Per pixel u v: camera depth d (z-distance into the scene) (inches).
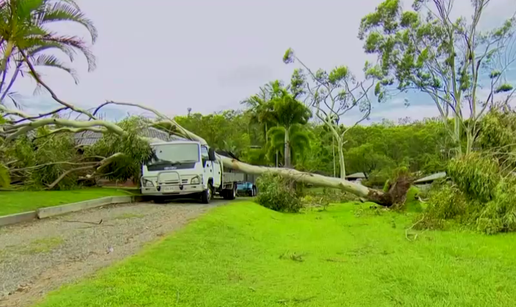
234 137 1815.9
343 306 167.9
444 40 1027.3
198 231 323.9
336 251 294.8
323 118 1320.1
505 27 995.3
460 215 433.7
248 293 180.7
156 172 583.2
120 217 408.8
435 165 941.8
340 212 628.7
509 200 384.8
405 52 1064.8
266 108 1299.2
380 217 539.2
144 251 242.4
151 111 724.7
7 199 477.1
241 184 943.0
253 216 478.3
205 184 592.4
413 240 343.6
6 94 602.5
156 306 157.6
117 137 684.1
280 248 302.0
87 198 546.9
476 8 984.3
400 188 639.8
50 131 685.3
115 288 172.2
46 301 155.6
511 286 195.8
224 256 254.4
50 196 532.4
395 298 177.5
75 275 192.7
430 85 1069.8
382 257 270.4
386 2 1034.1
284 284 199.9
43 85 609.0
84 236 301.9
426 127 2144.4
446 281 204.2
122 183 826.8
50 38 534.9
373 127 2395.4
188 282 190.9
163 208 502.9
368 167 2137.1
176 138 739.4
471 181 428.1
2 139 626.8
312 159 1658.5
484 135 505.7
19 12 467.8
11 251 251.0
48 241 282.5
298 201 657.0
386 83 1131.3
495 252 285.6
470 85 998.4
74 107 654.5
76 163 671.8
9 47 480.4
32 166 640.4
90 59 606.5
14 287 177.2
